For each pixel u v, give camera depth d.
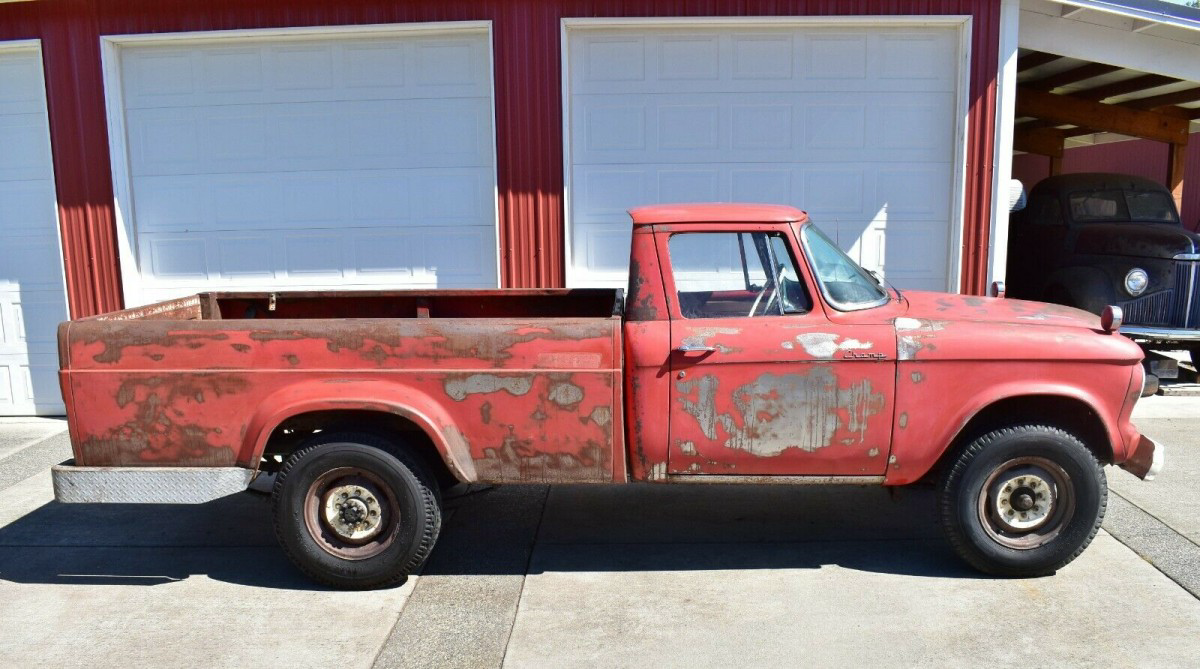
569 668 3.70
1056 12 7.72
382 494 4.39
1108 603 4.14
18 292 8.02
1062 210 9.27
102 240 7.85
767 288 4.38
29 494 5.95
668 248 4.36
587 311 5.89
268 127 7.83
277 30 7.52
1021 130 14.25
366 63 7.71
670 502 5.60
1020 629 3.92
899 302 4.69
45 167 7.83
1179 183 11.27
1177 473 5.86
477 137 7.75
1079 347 4.23
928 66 7.66
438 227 7.89
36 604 4.37
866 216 7.88
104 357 4.35
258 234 7.97
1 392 8.12
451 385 4.32
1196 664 3.62
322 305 5.99
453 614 4.19
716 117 7.75
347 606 4.30
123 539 5.18
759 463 4.35
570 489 5.85
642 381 4.28
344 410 4.41
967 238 7.76
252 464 4.33
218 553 4.96
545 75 7.53
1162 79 9.73
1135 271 8.09
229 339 4.31
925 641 3.85
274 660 3.81
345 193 7.89
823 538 4.99
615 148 7.77
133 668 3.76
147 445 4.38
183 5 7.53
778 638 3.90
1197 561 4.55
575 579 4.54
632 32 7.61
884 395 4.25
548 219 7.73
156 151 7.88
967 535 4.34
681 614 4.14
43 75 7.63
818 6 7.45
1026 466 4.32
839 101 7.72
